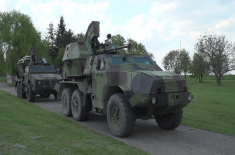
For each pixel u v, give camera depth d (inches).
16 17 1106.1
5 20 1107.3
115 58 254.8
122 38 1535.4
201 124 270.1
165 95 200.8
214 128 252.5
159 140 211.2
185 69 1849.2
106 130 248.1
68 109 320.8
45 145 177.6
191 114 331.0
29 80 502.6
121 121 211.9
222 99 518.3
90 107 294.8
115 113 222.5
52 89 481.1
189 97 217.6
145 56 276.7
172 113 238.7
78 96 294.0
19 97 547.5
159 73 216.8
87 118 302.8
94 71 266.7
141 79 205.9
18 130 215.2
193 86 1076.5
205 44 1238.9
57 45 1923.0
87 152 165.8
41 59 581.6
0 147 170.9
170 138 218.2
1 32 1059.3
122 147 180.7
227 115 327.6
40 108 367.2
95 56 275.1
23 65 562.6
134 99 200.7
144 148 187.8
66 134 211.5
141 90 201.6
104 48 305.9
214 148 189.9
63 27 1985.7
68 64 331.6
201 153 178.1
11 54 1073.5
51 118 283.0
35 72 520.1
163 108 205.3
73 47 325.7
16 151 163.8
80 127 243.6
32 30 1107.3
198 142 205.8
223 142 206.4
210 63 1234.6
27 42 1093.8
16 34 1045.2
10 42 1069.8
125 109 209.8
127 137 220.5
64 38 1905.8
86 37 346.0
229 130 245.4
